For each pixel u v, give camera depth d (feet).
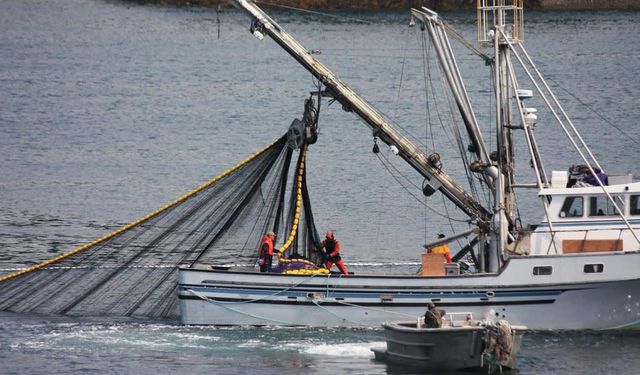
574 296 633.61
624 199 636.89
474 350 579.07
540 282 631.97
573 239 638.94
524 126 644.69
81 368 596.29
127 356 611.06
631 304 634.84
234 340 631.97
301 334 640.17
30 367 597.11
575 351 611.47
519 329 586.45
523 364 593.42
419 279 634.43
